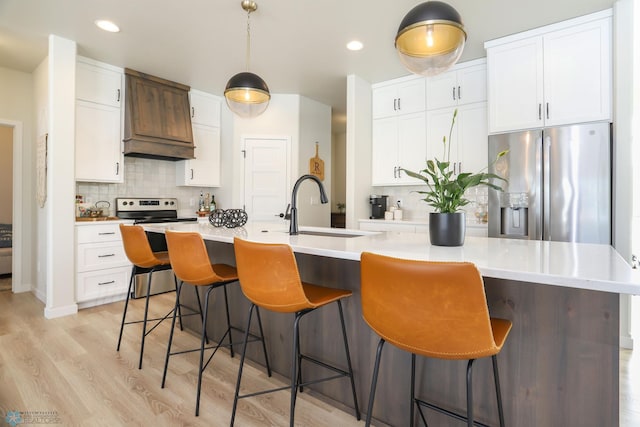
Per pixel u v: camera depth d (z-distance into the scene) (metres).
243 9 2.68
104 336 2.69
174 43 3.24
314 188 4.98
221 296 2.53
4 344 2.52
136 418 1.68
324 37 3.12
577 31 2.76
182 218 4.32
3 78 3.74
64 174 3.17
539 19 2.80
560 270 1.02
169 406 1.79
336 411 1.78
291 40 3.18
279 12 2.72
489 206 3.09
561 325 1.23
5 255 4.54
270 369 2.15
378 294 1.13
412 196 4.24
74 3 2.60
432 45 1.75
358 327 1.74
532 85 2.95
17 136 3.83
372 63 3.68
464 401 1.43
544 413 1.27
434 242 1.63
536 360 1.28
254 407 1.79
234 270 2.11
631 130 2.48
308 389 1.94
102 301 3.52
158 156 4.12
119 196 4.08
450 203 1.64
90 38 3.14
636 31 2.53
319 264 1.91
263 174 4.70
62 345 2.51
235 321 2.42
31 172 3.92
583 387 1.20
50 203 3.09
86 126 3.52
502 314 1.34
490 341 0.98
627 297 2.46
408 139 4.01
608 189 2.57
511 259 1.24
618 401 1.15
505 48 3.09
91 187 3.86
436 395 1.49
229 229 2.55
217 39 3.16
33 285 3.89
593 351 1.18
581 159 2.66
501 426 1.24
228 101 2.70
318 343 1.91
